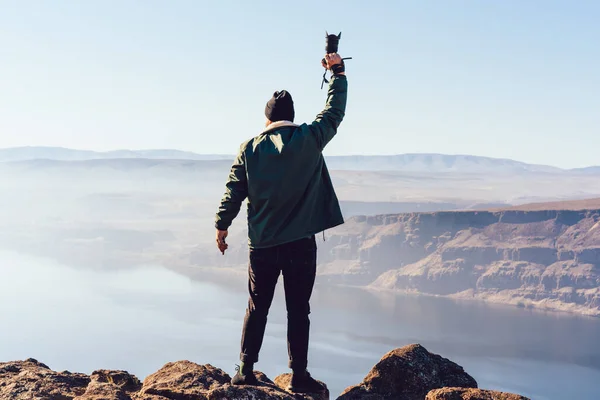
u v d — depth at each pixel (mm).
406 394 4418
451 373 4586
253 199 4094
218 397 3646
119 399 3547
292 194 4039
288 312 4297
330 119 4148
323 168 4258
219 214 4145
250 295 4305
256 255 4195
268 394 3758
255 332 4242
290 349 4332
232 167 4184
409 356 4578
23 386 3865
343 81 4273
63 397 3791
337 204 4297
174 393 3846
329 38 4355
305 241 4152
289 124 4133
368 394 4398
